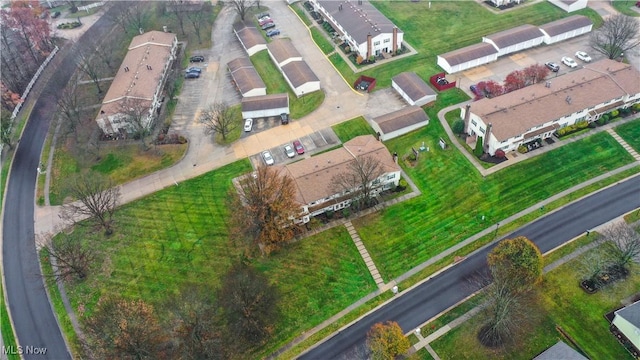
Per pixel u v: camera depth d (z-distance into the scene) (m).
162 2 168.62
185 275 86.56
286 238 86.12
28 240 95.06
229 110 122.56
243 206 86.94
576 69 124.81
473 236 89.75
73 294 85.38
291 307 81.62
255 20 159.38
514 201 94.69
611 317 75.31
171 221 95.88
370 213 94.75
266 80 132.75
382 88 125.31
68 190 103.56
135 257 90.06
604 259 81.12
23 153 114.19
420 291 82.62
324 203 93.50
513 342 73.75
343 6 148.75
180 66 140.25
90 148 112.81
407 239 90.19
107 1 172.38
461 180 99.12
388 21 139.75
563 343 70.19
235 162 107.75
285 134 114.19
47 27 147.00
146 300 83.06
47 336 80.06
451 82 122.88
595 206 92.31
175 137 113.50
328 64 136.12
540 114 103.94
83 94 130.38
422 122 111.00
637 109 110.50
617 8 147.50
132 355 66.75
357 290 83.56
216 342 71.12
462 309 79.06
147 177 105.69
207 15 162.62
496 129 100.75
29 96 132.12
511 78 114.19
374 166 89.88
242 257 88.50
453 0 157.38
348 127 114.38
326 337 77.88
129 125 112.12
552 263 83.50
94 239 93.56
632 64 124.75
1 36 144.50
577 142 104.62
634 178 97.06
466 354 73.44
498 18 146.88
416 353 74.31
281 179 91.94
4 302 85.44
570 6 145.62
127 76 126.75
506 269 74.62
